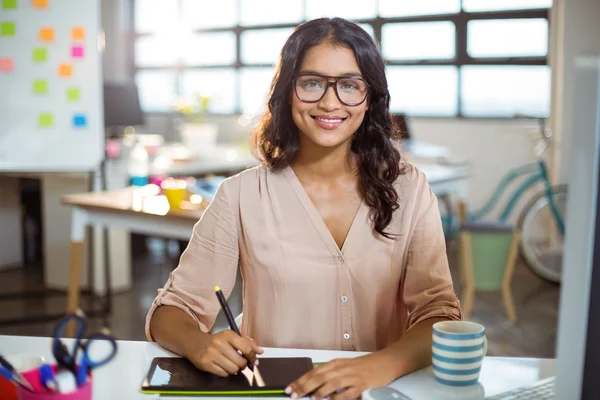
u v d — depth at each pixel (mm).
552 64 5613
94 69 3729
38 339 1466
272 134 1530
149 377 1232
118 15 8297
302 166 1530
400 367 1239
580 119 861
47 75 3727
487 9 6141
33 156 3750
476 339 1194
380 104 1506
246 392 1178
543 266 4922
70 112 3744
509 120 6129
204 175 5164
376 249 1505
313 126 1453
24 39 3703
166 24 8156
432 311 1436
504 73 6121
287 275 1486
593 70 844
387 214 1484
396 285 1548
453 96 6398
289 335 1505
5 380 1096
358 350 1514
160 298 1497
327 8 7027
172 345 1357
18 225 5453
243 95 7781
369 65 1458
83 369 1009
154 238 6629
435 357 1216
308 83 1454
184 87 8203
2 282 4957
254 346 1271
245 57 7707
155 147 5445
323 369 1189
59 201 4695
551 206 4863
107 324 3994
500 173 6164
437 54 6449
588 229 870
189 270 1535
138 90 5230
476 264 3957
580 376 895
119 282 4762
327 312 1500
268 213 1510
